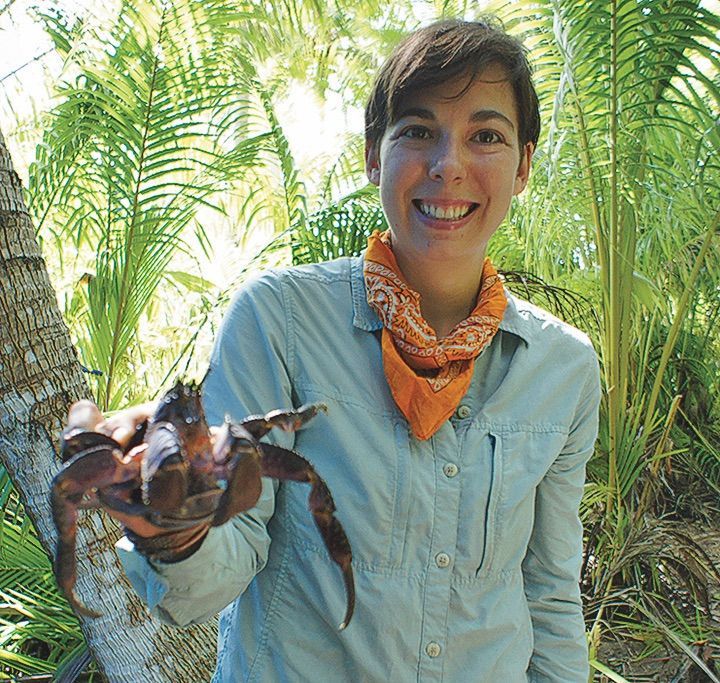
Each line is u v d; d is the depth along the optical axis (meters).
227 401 1.54
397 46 1.68
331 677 1.55
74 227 4.97
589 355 1.79
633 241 4.41
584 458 1.80
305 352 1.60
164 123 4.63
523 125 1.69
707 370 6.07
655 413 4.99
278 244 5.25
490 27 1.64
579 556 1.82
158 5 4.48
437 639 1.56
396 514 1.54
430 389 1.56
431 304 1.73
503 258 5.44
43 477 2.66
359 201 5.26
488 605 1.61
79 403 1.03
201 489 0.86
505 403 1.68
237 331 1.58
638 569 4.25
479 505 1.59
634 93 4.29
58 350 2.72
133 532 1.09
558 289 4.60
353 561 1.54
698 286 5.37
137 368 5.47
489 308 1.67
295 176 5.85
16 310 2.63
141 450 0.90
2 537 3.36
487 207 1.62
